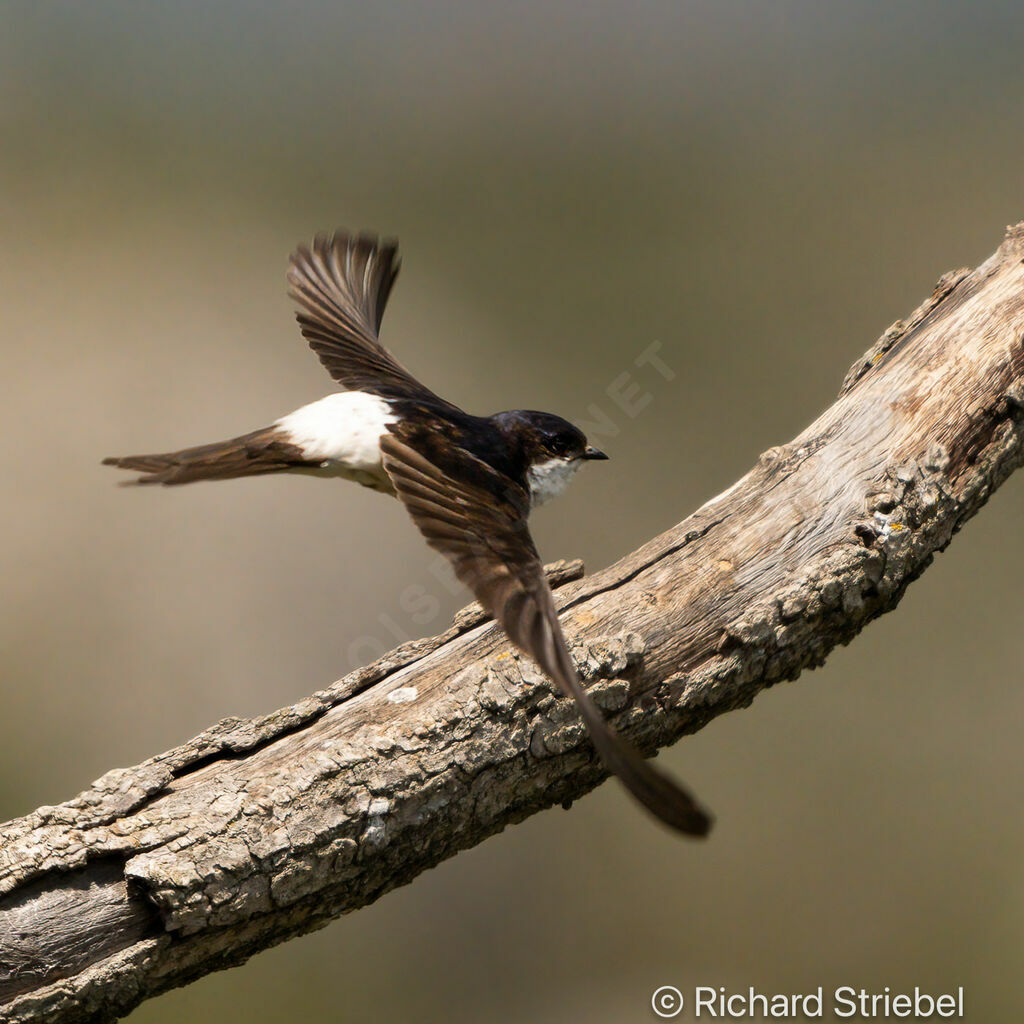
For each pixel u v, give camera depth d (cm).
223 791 522
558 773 571
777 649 608
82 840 498
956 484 668
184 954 509
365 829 528
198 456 543
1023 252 731
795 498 641
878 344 718
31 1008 484
